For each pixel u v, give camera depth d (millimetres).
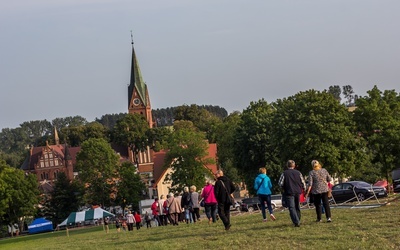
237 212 68625
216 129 149500
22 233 133250
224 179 25406
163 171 134000
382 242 17266
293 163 23781
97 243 32438
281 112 79438
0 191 124750
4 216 128500
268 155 90188
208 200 30938
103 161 131500
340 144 75188
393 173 58531
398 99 83188
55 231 113812
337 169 74062
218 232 25188
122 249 23734
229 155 129250
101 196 130625
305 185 24016
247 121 94438
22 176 130750
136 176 130875
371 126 79375
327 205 23750
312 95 77688
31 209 129375
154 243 24016
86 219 76500
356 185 50281
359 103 80438
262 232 22781
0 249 60281
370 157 79625
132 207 131250
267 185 27906
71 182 133500
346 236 19094
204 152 106188
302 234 20719
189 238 24234
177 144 106438
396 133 77688
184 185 105500
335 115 75875
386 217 23609
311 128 75250
